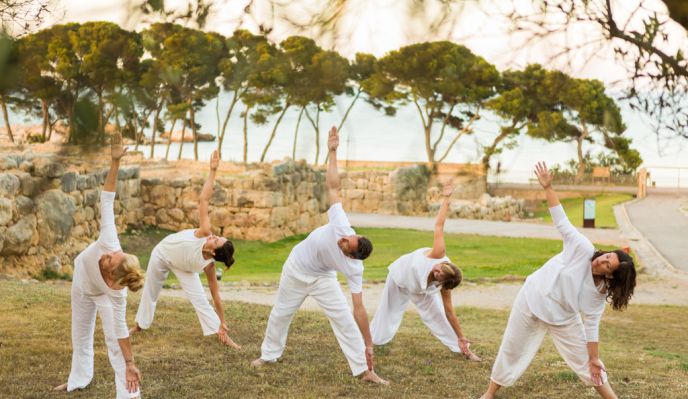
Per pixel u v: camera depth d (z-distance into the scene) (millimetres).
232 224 21391
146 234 19859
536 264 18375
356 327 6273
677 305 12945
